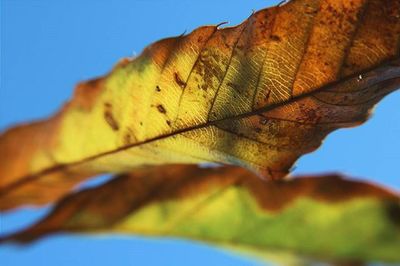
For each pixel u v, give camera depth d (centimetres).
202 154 38
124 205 34
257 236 33
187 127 38
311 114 37
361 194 33
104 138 37
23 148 36
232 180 34
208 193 34
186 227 34
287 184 33
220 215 34
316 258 33
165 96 37
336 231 33
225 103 38
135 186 34
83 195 34
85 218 33
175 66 37
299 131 37
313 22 37
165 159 38
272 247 33
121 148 37
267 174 37
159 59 37
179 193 34
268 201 34
